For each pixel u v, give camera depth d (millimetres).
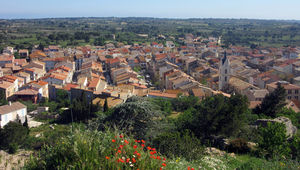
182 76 98125
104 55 173875
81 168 13352
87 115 64375
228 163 24672
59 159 14414
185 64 142375
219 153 28766
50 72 115562
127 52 193125
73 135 15953
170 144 24484
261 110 59562
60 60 150375
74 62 151375
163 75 112312
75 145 14414
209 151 29406
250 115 50938
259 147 28984
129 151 15320
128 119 30188
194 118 40094
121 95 74500
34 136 53031
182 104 65375
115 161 13867
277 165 21234
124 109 30625
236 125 36344
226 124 36375
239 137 36281
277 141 27438
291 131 41844
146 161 14891
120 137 16891
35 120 71062
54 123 66750
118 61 140500
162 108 60688
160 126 31094
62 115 68062
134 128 29828
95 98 78188
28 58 168750
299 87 83375
